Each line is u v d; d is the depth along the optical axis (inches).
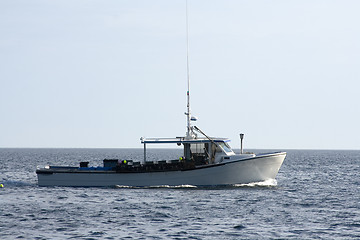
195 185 2689.5
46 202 2369.6
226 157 2677.2
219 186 2684.5
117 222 1889.8
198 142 2699.3
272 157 2679.6
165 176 2691.9
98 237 1654.8
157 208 2169.0
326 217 2009.1
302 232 1733.5
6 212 2107.5
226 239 1635.1
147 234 1695.4
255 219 1950.1
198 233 1711.4
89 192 2662.4
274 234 1701.5
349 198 2625.5
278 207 2229.3
